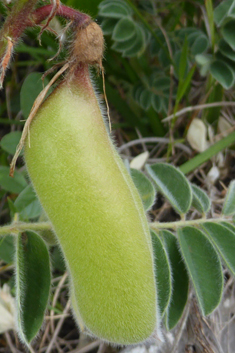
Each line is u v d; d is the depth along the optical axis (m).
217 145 0.21
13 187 0.19
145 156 0.22
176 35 0.23
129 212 0.13
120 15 0.21
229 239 0.16
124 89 0.25
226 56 0.20
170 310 0.16
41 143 0.13
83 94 0.13
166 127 0.24
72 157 0.13
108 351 0.19
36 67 0.26
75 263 0.13
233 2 0.19
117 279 0.13
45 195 0.13
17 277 0.14
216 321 0.19
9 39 0.13
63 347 0.20
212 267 0.16
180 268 0.16
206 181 0.22
